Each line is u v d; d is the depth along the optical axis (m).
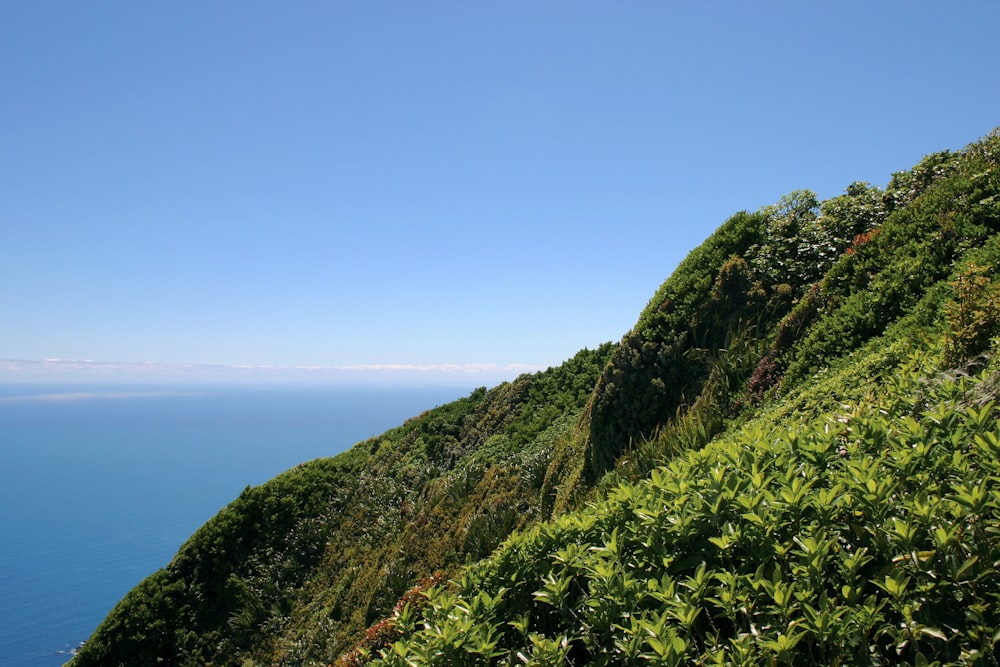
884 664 2.59
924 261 9.43
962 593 2.66
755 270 13.09
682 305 13.36
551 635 4.03
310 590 16.94
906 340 7.61
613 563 3.80
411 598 10.41
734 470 4.27
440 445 21.02
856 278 10.41
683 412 11.84
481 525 13.88
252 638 15.79
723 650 2.77
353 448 23.69
